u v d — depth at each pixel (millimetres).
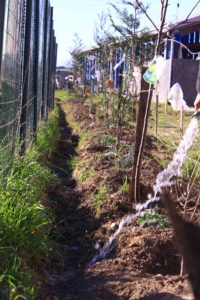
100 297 4250
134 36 9805
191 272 1981
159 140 12609
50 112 19438
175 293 3992
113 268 4816
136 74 9695
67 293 4480
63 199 7645
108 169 8242
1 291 3820
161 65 5676
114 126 11727
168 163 8922
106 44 13305
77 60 23500
